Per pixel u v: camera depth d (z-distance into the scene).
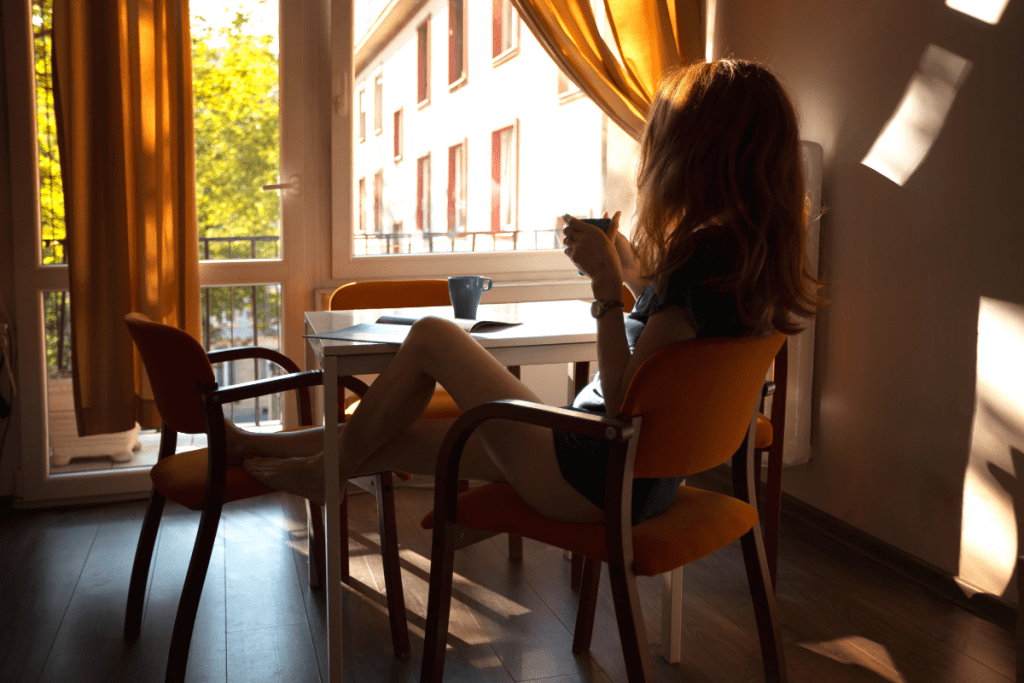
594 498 1.34
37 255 2.64
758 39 2.87
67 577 2.20
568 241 1.36
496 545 2.45
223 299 2.90
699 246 1.23
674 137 1.28
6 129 2.60
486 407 1.33
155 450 2.87
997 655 1.83
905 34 2.24
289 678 1.71
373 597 2.08
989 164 1.99
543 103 3.16
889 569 2.30
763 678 1.73
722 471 3.00
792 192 1.27
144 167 2.55
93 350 2.56
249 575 2.22
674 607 1.77
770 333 1.28
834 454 2.57
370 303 2.40
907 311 2.26
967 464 2.09
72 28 2.44
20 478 2.70
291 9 2.82
